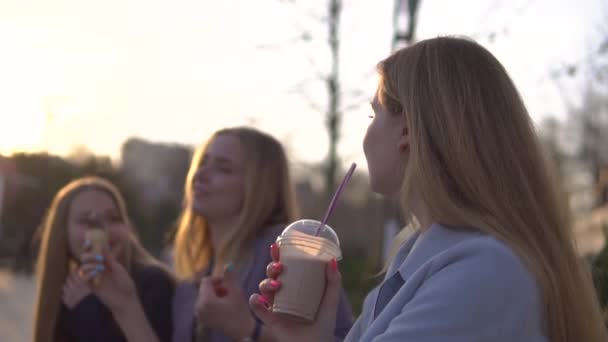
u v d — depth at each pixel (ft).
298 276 7.95
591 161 83.41
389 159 7.16
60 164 119.65
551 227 6.64
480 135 6.61
